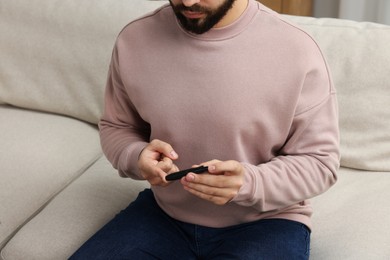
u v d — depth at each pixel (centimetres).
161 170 108
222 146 113
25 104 182
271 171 110
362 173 145
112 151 126
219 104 111
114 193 146
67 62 173
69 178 156
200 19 105
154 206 130
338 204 135
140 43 119
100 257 116
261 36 111
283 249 112
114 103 131
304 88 111
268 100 110
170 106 114
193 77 112
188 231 122
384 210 130
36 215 142
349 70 143
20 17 178
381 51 141
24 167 154
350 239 122
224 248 115
